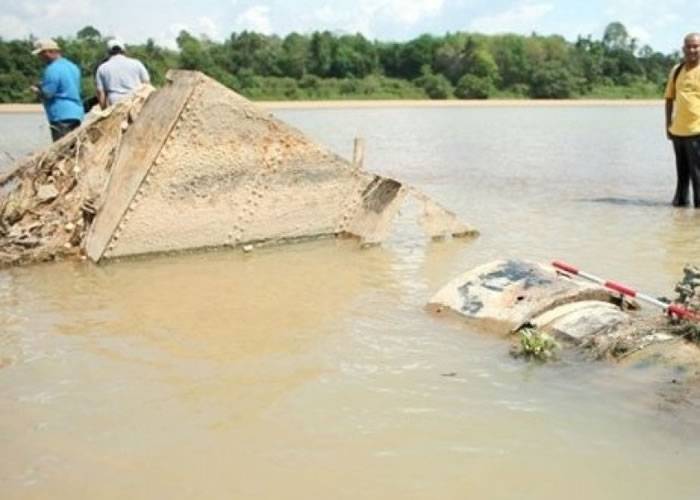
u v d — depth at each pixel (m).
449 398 4.60
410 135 25.11
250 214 8.64
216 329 5.88
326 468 3.85
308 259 8.18
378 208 8.93
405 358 5.23
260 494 3.63
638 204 11.27
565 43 70.50
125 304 6.55
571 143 22.08
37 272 7.71
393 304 6.48
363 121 33.12
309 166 8.77
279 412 4.45
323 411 4.46
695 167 10.84
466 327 5.84
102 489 3.67
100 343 5.58
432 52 65.25
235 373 5.01
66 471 3.83
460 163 16.56
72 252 8.30
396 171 15.11
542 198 11.82
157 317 6.18
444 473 3.80
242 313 6.27
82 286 7.16
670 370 4.84
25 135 22.03
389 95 59.97
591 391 4.65
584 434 4.15
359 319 6.09
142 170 7.99
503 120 35.34
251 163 8.47
